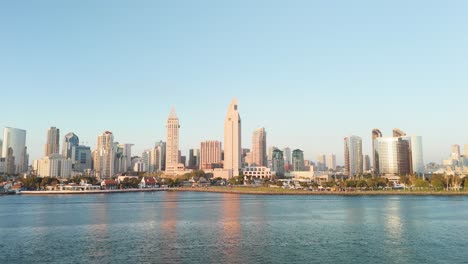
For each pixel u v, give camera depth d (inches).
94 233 5831.7
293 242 5068.9
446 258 4244.6
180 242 5093.5
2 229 6274.6
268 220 7239.2
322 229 6117.1
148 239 5315.0
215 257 4288.9
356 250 4606.3
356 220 7126.0
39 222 7096.5
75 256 4370.1
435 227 6235.2
